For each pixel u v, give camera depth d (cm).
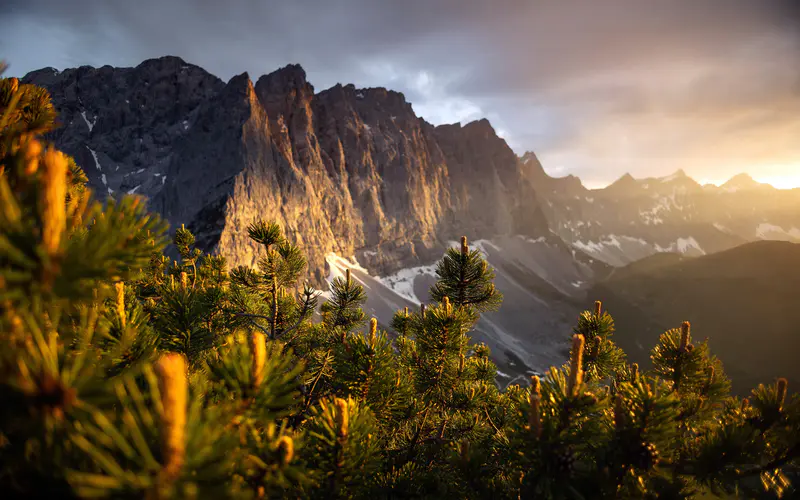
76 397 173
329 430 313
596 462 348
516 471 411
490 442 617
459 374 684
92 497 152
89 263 164
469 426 696
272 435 257
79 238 193
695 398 544
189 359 522
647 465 330
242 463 241
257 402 244
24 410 168
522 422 358
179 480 150
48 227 165
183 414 152
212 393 295
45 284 162
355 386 471
